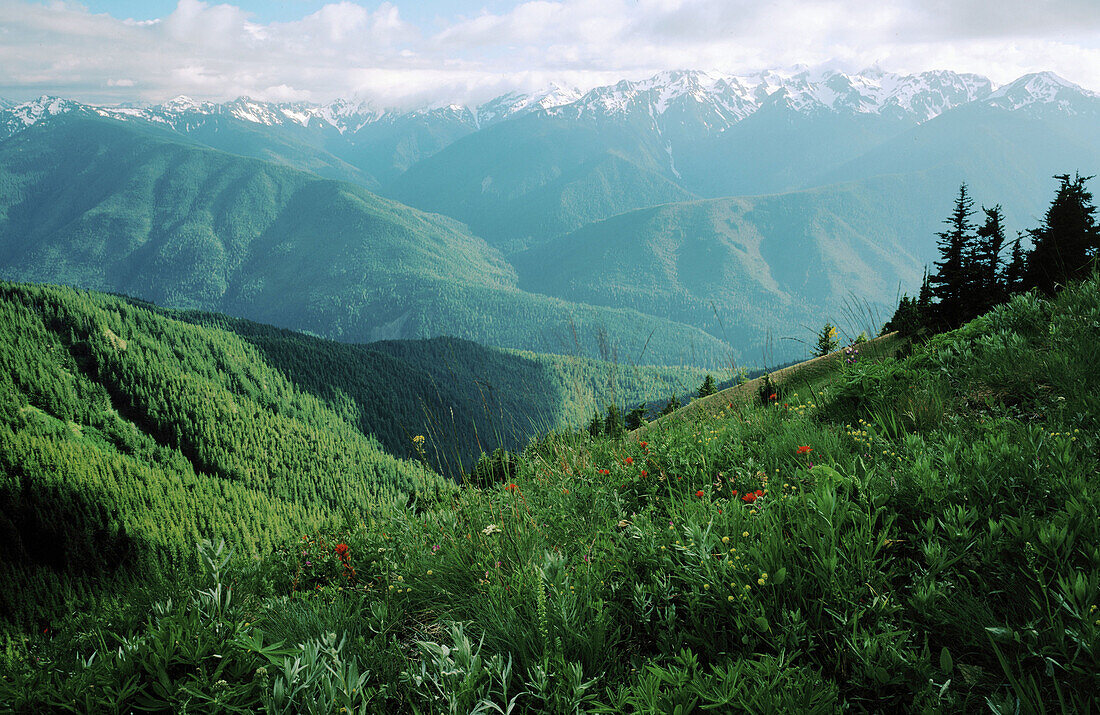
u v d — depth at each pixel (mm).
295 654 2691
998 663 2518
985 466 3617
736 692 2361
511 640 3008
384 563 4867
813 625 2801
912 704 2357
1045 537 2770
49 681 2652
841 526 3445
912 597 2883
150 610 3494
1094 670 2254
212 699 2430
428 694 2637
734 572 3096
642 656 2969
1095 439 3768
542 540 4215
